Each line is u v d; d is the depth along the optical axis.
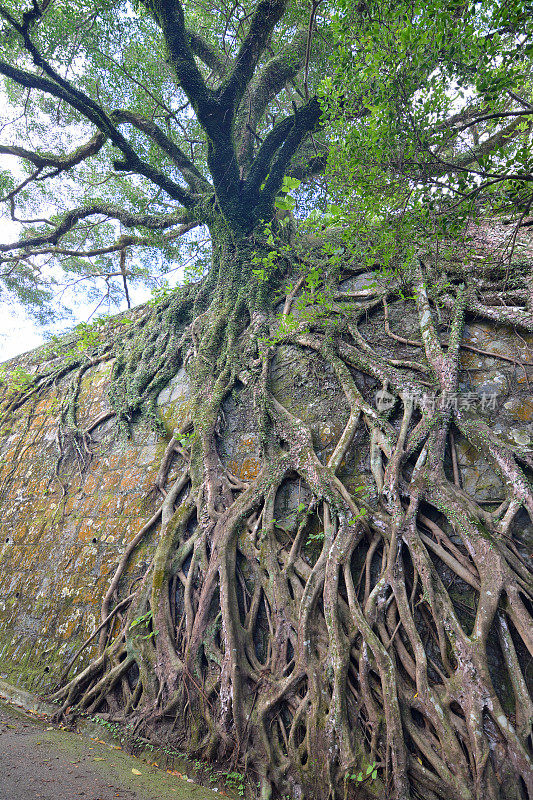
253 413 5.38
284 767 3.41
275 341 5.62
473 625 3.38
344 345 5.11
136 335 8.07
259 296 6.29
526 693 3.02
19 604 6.41
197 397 5.88
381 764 3.12
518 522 3.58
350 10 4.30
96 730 4.39
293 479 4.64
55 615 5.78
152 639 4.57
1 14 5.80
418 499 3.84
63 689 4.88
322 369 5.20
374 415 4.43
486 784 2.84
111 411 7.26
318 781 3.23
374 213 4.27
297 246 6.64
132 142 8.96
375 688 3.37
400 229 4.16
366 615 3.54
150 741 4.04
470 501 3.70
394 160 3.76
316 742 3.33
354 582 3.84
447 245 4.63
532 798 2.78
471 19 3.38
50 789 2.90
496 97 3.48
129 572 5.36
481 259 4.84
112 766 3.60
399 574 3.63
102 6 7.15
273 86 7.92
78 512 6.61
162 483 5.77
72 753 3.73
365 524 3.92
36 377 9.73
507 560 3.41
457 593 3.54
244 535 4.55
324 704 3.43
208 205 7.33
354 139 4.22
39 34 7.04
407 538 3.72
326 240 6.30
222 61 8.29
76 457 7.36
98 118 6.81
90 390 8.20
